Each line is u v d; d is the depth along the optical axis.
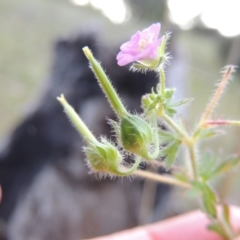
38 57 0.36
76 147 0.16
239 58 0.15
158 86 0.07
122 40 0.15
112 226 0.16
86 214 0.16
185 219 0.14
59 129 0.16
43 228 0.16
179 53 0.16
